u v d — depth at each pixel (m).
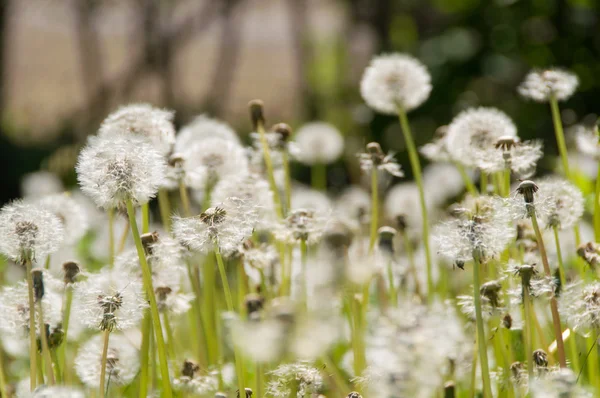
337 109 5.31
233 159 1.67
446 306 1.64
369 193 2.02
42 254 1.46
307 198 1.94
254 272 1.67
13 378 1.69
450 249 1.41
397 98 1.73
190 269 1.60
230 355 1.68
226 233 1.45
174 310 1.57
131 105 1.63
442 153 1.72
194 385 1.53
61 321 1.53
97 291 1.46
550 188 1.53
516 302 1.46
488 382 1.41
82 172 1.45
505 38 3.88
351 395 1.43
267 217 1.63
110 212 1.62
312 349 1.25
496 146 1.54
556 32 3.74
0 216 1.45
